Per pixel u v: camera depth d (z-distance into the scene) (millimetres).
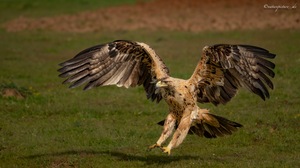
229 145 19672
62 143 20047
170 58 36594
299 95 25781
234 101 25422
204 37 44188
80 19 55125
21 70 34125
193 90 16156
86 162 17734
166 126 16281
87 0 66688
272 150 18938
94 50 16328
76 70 16078
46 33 49688
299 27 44344
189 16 53250
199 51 38844
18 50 41750
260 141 19984
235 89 16484
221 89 16656
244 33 44156
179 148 19344
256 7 53031
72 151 19016
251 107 24391
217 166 16906
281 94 25969
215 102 16875
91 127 21969
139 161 17719
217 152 18766
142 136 20797
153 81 16250
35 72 33562
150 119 23172
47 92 28125
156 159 18031
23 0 66688
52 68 34906
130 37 45750
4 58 38375
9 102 25766
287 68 30781
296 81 28344
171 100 16156
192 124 16469
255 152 18703
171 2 60531
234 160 17719
